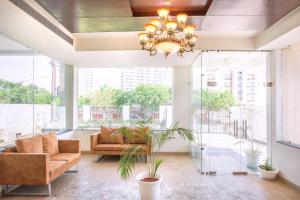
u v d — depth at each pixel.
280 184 3.85
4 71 3.54
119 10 2.72
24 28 3.12
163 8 2.63
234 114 4.68
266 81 4.53
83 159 5.54
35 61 4.48
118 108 6.41
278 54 4.23
